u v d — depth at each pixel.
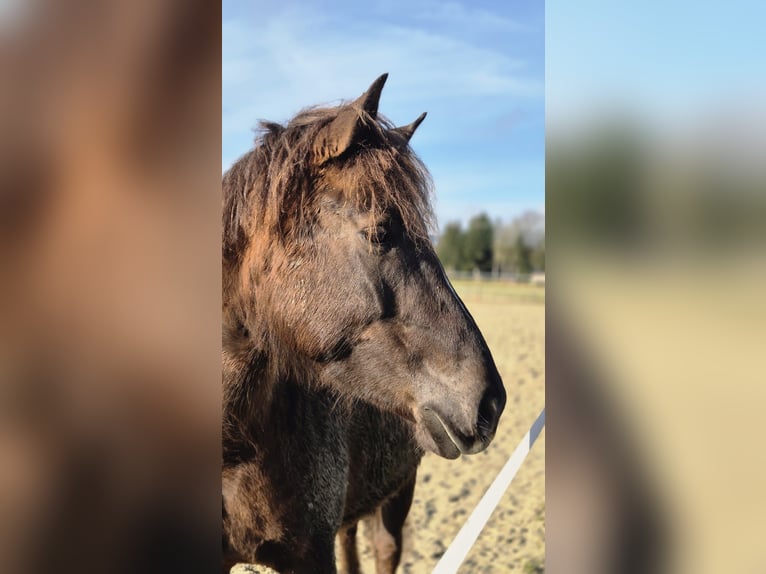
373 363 1.45
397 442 1.98
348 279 1.42
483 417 1.39
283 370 1.49
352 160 1.43
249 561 1.54
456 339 1.40
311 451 1.54
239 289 1.50
